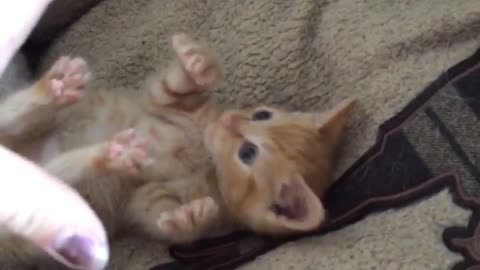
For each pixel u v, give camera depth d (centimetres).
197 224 40
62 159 39
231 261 39
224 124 43
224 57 46
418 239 36
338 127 42
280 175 41
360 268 35
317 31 45
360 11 45
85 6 51
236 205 42
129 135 38
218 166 43
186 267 40
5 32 23
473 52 40
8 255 40
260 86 46
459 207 36
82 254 19
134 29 49
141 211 43
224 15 47
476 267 34
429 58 41
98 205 42
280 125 42
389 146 40
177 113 45
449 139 38
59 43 50
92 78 48
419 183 38
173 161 44
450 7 43
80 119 44
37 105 40
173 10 49
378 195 39
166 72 45
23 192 19
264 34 46
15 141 41
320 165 42
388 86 41
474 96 39
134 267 41
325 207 41
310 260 37
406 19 43
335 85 44
